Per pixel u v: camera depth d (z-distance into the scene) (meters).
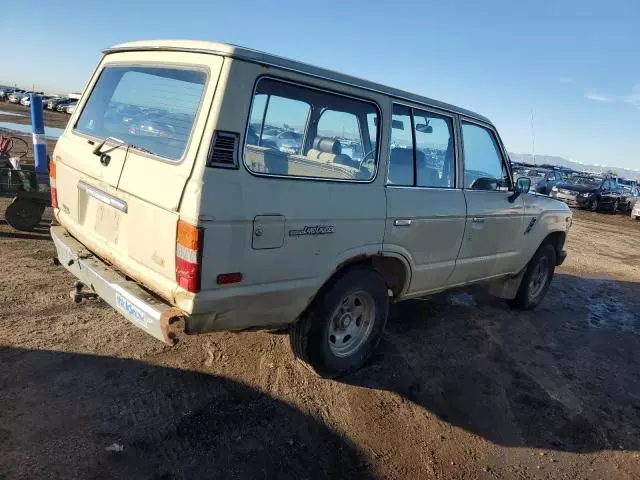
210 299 2.75
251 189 2.83
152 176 2.86
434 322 5.38
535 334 5.45
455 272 4.62
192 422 3.14
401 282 4.14
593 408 4.05
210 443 2.99
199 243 2.63
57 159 3.91
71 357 3.64
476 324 5.48
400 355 4.47
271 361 3.97
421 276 4.23
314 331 3.49
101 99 3.71
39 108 7.39
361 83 3.52
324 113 3.33
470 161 4.68
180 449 2.89
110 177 3.18
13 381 3.27
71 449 2.75
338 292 3.51
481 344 4.97
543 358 4.86
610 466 3.35
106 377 3.46
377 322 3.96
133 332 4.12
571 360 4.91
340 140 3.44
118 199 3.11
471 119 4.60
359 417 3.48
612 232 15.83
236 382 3.64
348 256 3.47
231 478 2.75
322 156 3.34
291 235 3.06
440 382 4.11
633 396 4.34
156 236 2.83
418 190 4.01
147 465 2.73
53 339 3.85
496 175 5.10
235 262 2.82
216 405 3.35
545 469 3.23
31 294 4.59
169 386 3.47
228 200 2.72
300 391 3.65
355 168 3.54
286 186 3.02
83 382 3.37
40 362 3.53
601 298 7.31
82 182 3.52
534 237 5.61
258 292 2.98
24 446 2.72
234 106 2.75
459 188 4.50
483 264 4.96
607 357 5.10
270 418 3.30
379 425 3.43
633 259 11.05
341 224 3.36
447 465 3.14
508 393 4.10
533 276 5.99
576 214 20.86
